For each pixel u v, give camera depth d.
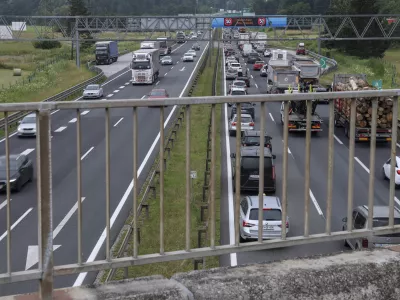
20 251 17.14
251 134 32.84
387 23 93.69
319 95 4.77
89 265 4.29
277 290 4.30
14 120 38.00
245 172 24.08
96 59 92.06
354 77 48.38
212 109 4.71
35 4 193.50
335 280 4.44
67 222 20.08
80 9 100.62
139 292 4.07
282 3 192.00
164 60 91.38
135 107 4.40
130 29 71.19
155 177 24.23
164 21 71.19
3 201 23.19
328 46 104.06
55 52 100.69
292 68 55.47
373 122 4.97
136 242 4.43
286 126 4.76
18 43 110.88
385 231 5.04
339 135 37.78
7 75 69.69
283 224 4.77
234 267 4.52
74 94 54.69
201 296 4.16
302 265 4.54
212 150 4.75
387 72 70.81
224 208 21.53
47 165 4.06
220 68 82.75
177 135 35.09
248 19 71.75
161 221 4.53
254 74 79.69
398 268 4.61
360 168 29.41
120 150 32.22
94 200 22.83
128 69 85.25
